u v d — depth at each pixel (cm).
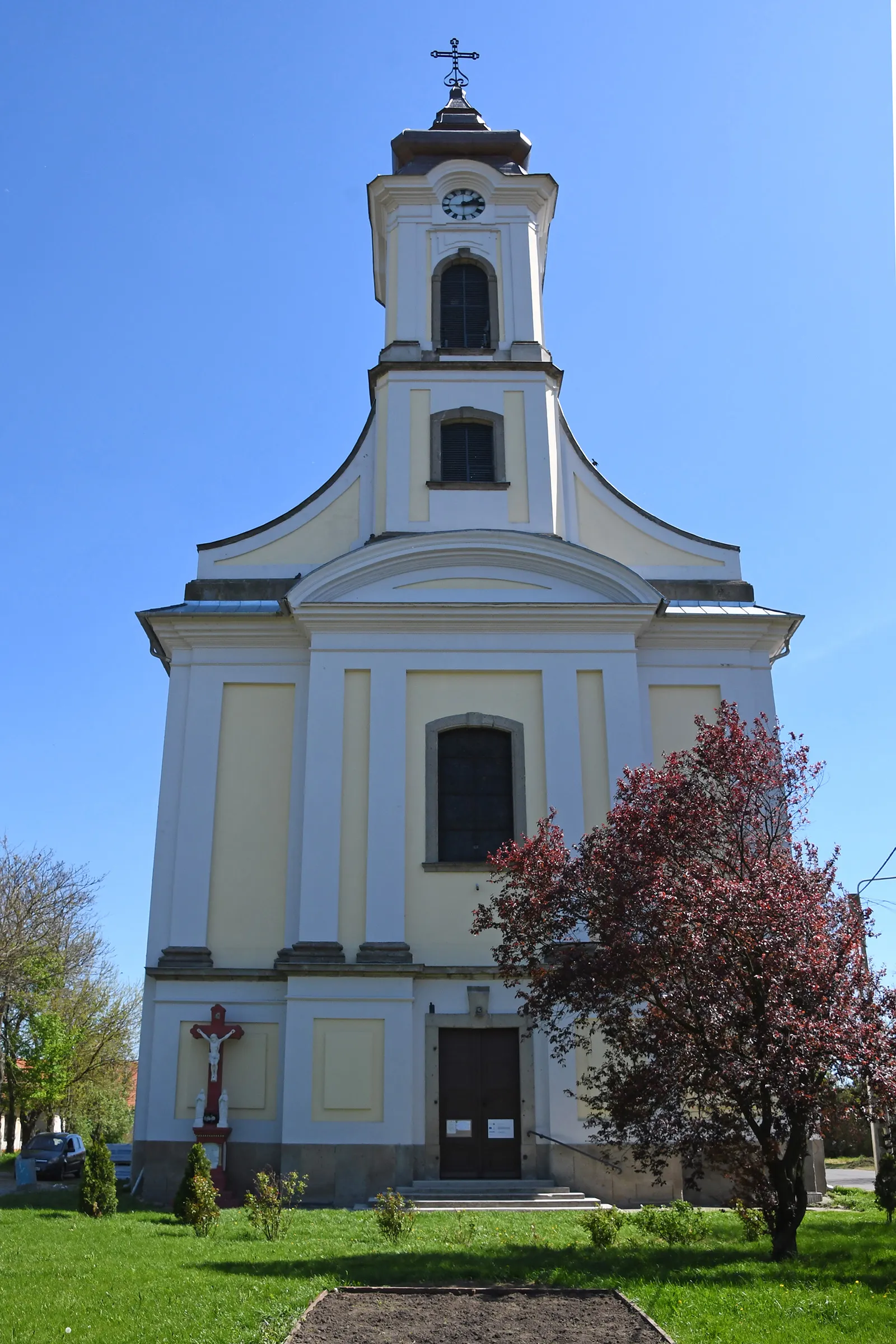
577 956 1208
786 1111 1145
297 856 2055
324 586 2138
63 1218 1511
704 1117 1239
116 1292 970
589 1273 1039
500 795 2072
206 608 2214
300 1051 1888
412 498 2266
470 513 2253
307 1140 1842
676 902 1147
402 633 2131
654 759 2134
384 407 2331
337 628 2130
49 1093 4316
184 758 2112
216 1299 934
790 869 1216
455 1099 1897
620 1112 1207
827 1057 1082
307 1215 1580
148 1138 1894
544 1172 1844
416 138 2602
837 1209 1769
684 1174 1827
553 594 2148
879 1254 1143
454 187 2544
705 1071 1152
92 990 4794
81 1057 4769
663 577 2291
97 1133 1625
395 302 2453
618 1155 1831
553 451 2323
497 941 1959
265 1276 1043
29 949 3534
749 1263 1095
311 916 1964
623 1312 900
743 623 2188
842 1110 1123
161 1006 1966
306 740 2083
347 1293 967
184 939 2011
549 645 2133
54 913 3672
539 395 2344
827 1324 852
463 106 2784
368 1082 1875
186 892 2038
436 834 2025
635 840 1241
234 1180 1878
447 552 2156
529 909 1260
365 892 1984
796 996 1117
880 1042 1072
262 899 2038
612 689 2108
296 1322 859
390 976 1923
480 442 2333
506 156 2630
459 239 2508
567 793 2041
